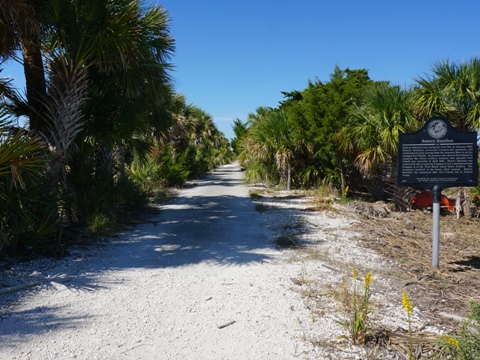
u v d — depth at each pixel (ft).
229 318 13.50
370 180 45.75
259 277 17.79
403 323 13.08
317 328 12.74
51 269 18.72
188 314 13.82
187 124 78.64
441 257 21.25
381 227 29.12
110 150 34.60
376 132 37.76
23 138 18.20
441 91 33.99
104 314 13.75
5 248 20.53
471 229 29.14
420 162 18.94
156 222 31.07
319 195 46.70
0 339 11.87
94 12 23.54
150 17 27.63
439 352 11.10
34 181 21.02
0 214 19.30
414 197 37.78
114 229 27.32
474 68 32.58
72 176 29.66
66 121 25.17
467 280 17.61
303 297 15.37
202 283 17.03
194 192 56.65
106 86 30.17
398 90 36.68
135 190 37.27
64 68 24.67
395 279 17.63
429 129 18.81
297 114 52.21
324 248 22.98
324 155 50.31
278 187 57.98
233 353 11.23
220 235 26.73
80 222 28.45
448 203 36.01
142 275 18.12
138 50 25.32
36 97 26.21
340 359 10.89
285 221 31.71
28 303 14.69
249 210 37.93
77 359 10.80
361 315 12.05
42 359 10.77
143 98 32.42
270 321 13.26
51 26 24.52
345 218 32.76
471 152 18.60
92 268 19.04
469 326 10.91
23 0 21.31
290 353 11.23
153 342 11.82
